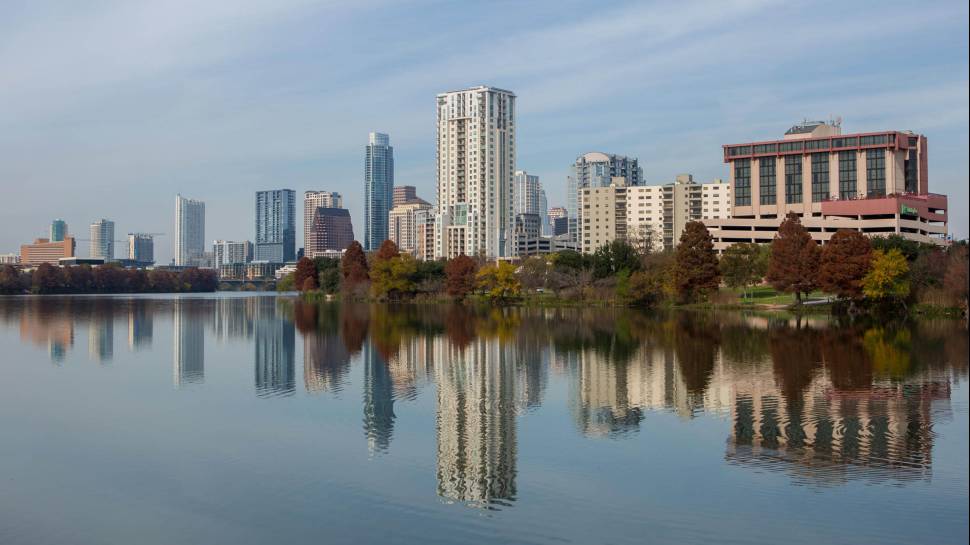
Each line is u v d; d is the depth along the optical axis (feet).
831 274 505.66
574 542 123.03
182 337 423.64
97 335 436.76
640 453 169.48
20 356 339.77
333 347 367.04
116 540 126.11
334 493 146.30
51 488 150.51
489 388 248.52
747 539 123.03
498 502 140.15
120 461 167.84
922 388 237.45
